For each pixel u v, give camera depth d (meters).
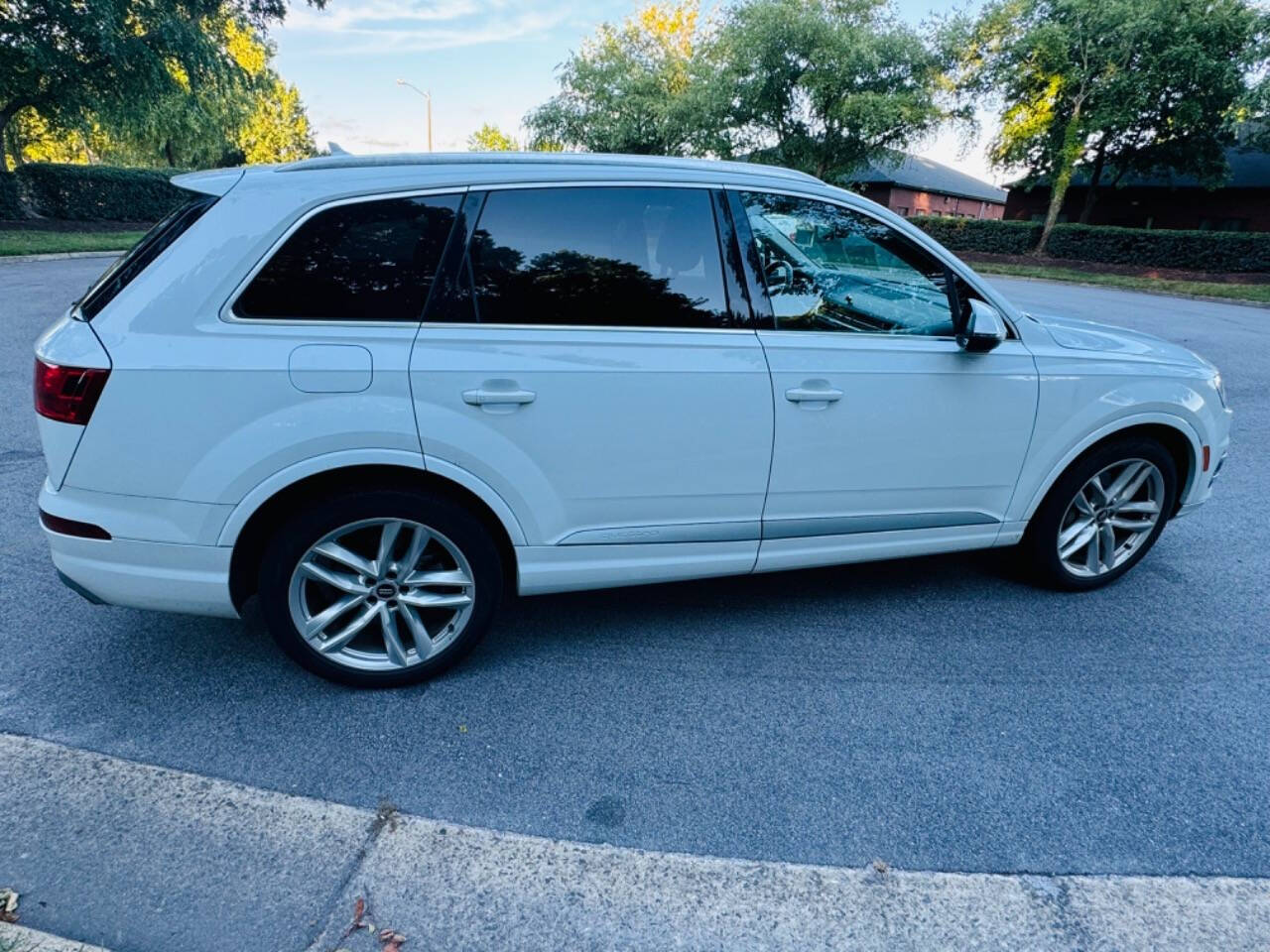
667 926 1.83
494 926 1.82
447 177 2.49
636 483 2.70
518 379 2.49
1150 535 3.57
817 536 3.00
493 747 2.44
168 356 2.28
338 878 1.94
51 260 17.25
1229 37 23.84
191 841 2.03
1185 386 3.37
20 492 4.36
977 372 3.00
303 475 2.41
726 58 28.08
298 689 2.71
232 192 2.38
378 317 2.43
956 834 2.13
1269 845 2.11
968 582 3.66
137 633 3.04
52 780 2.22
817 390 2.79
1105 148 28.92
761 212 2.79
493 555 2.69
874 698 2.73
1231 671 2.94
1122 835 2.14
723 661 2.95
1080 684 2.84
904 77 26.69
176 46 20.31
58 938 1.70
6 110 21.08
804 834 2.12
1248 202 29.55
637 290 2.63
